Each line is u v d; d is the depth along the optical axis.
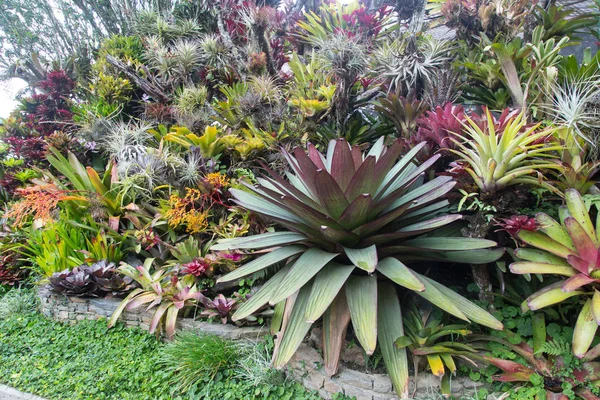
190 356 2.50
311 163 2.12
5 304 3.62
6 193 4.97
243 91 4.07
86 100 5.86
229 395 2.31
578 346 1.78
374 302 1.97
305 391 2.32
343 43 3.46
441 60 3.42
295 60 3.99
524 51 2.94
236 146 3.65
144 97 5.11
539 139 2.30
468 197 2.25
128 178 3.60
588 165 2.28
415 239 2.34
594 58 2.71
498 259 2.27
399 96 3.34
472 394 2.05
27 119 5.79
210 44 5.05
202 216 3.29
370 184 2.15
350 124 3.64
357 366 2.27
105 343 2.96
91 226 3.83
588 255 1.89
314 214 2.09
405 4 4.64
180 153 3.99
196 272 2.98
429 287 2.07
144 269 3.17
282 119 3.77
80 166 4.05
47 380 2.65
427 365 2.16
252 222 3.20
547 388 1.94
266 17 4.70
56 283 3.32
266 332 2.70
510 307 2.30
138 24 6.25
